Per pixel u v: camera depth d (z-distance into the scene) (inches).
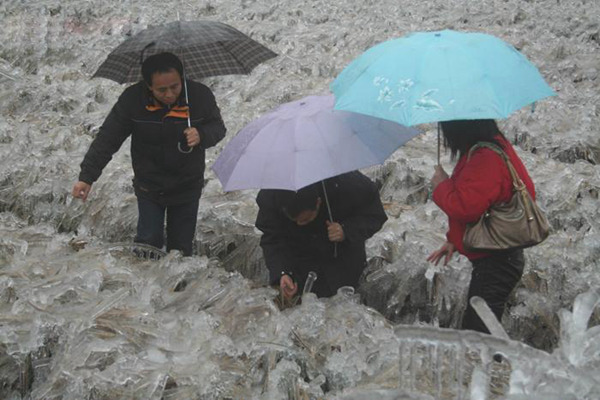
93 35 453.7
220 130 178.1
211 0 547.8
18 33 433.4
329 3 522.9
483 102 121.8
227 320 150.2
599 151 265.6
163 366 128.4
